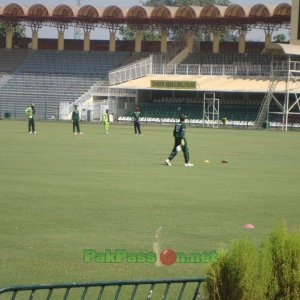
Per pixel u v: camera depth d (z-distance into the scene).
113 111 115.25
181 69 116.81
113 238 21.81
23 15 128.38
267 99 104.38
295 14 109.88
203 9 119.88
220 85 109.06
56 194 30.66
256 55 120.06
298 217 26.11
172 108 114.50
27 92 122.50
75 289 16.92
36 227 23.23
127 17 125.00
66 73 125.19
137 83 113.88
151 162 47.06
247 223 24.72
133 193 31.55
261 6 116.62
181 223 24.44
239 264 12.02
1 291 11.44
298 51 102.38
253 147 64.44
